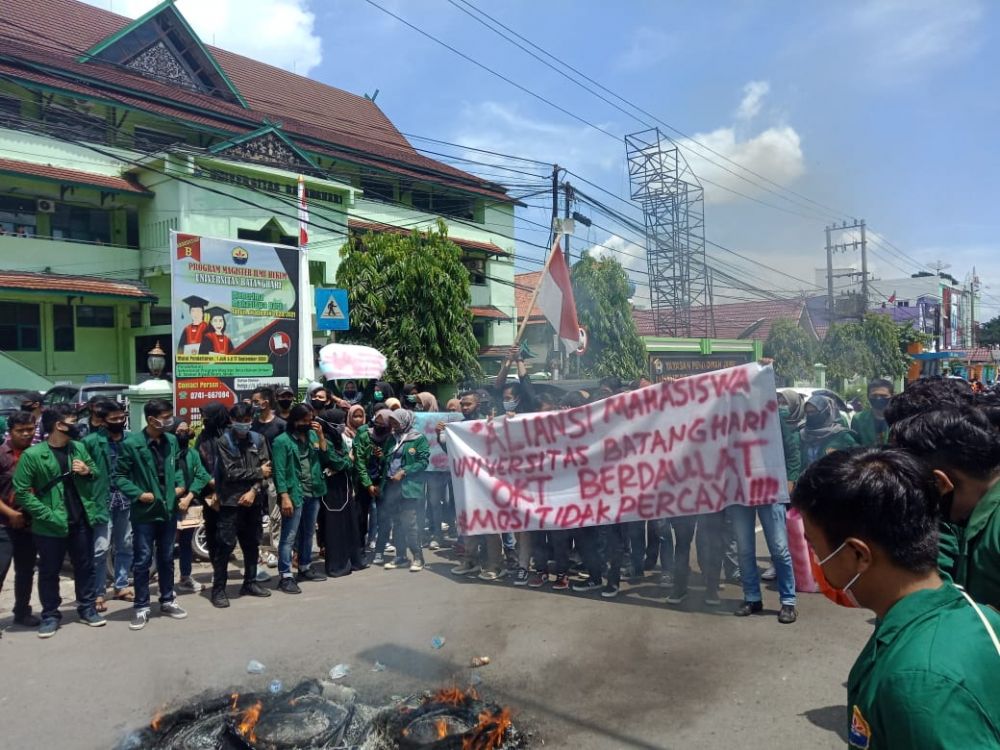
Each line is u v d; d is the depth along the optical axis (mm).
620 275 21859
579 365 21469
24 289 17984
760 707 4113
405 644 5238
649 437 6082
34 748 3820
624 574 7117
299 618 5918
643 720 3990
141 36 21969
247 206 20812
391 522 7891
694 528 6586
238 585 7074
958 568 2305
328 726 3850
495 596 6438
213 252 10203
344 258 18250
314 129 26141
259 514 6633
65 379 20203
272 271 10938
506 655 4973
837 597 1598
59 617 5688
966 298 64375
